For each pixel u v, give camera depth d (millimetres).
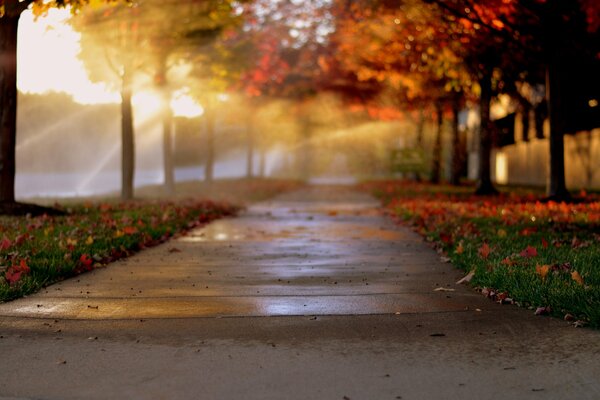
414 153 44156
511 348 4926
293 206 24328
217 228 15492
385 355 4781
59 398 3904
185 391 4023
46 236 10633
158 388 4078
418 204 20359
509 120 43781
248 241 12766
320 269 9133
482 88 25703
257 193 31547
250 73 39219
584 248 9359
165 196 25500
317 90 45688
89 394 3971
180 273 8719
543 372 4344
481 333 5391
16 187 38469
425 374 4328
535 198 20844
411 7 18391
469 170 56406
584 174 30719
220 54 24438
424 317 6012
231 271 8938
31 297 6934
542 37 17922
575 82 26406
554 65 18484
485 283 7336
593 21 15633
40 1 13273
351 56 29094
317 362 4613
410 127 50438
